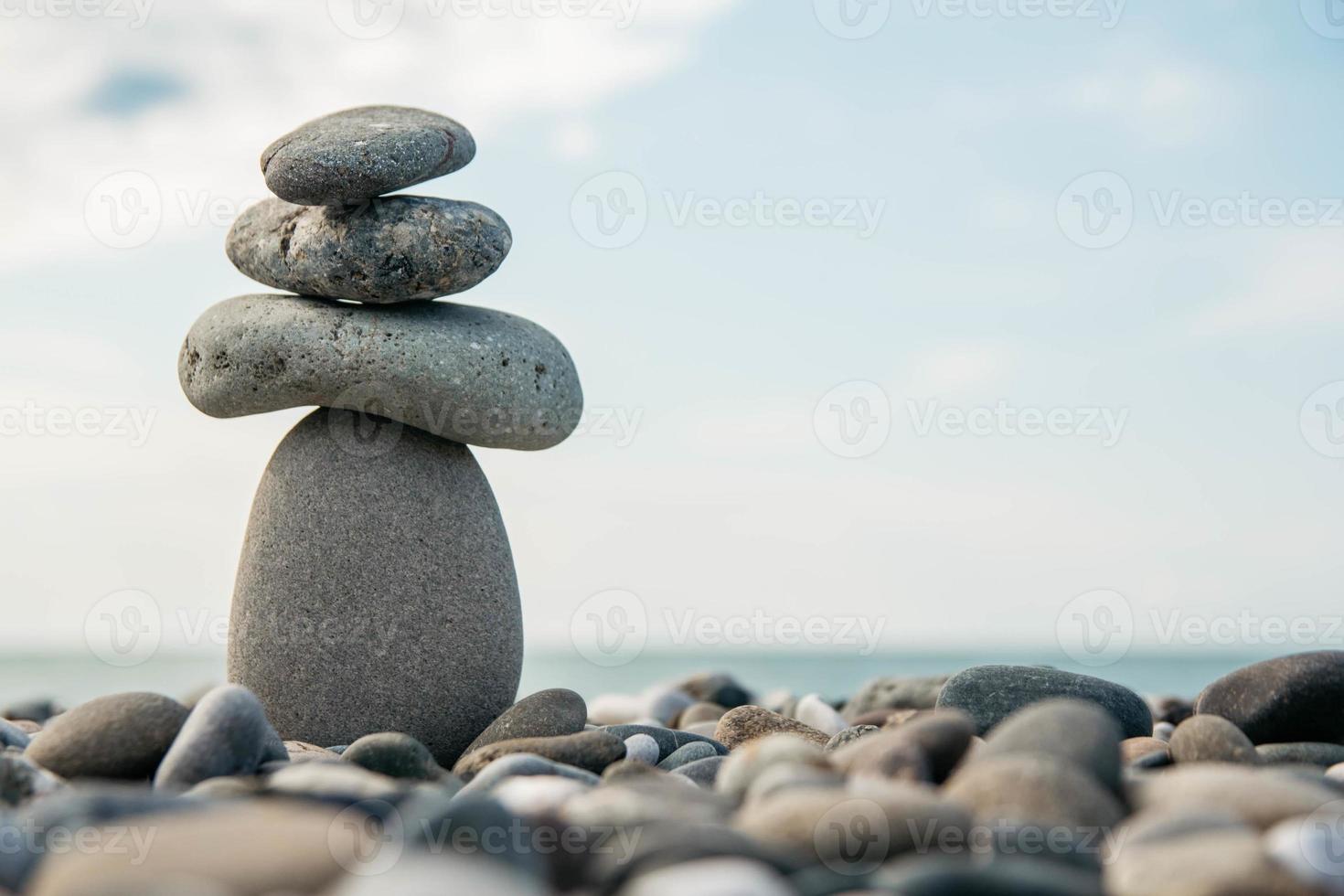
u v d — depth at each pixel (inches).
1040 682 150.6
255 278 174.1
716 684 262.5
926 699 231.0
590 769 129.5
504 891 66.0
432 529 167.6
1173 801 91.0
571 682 737.6
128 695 124.0
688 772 126.2
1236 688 142.6
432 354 162.9
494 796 91.4
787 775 94.0
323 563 164.1
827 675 946.1
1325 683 135.9
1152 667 1037.8
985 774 90.4
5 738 135.7
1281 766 121.6
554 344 178.5
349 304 169.5
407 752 120.8
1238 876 70.1
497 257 170.1
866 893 68.2
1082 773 92.0
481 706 168.2
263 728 117.5
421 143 161.8
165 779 109.6
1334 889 70.6
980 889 69.0
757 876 66.9
